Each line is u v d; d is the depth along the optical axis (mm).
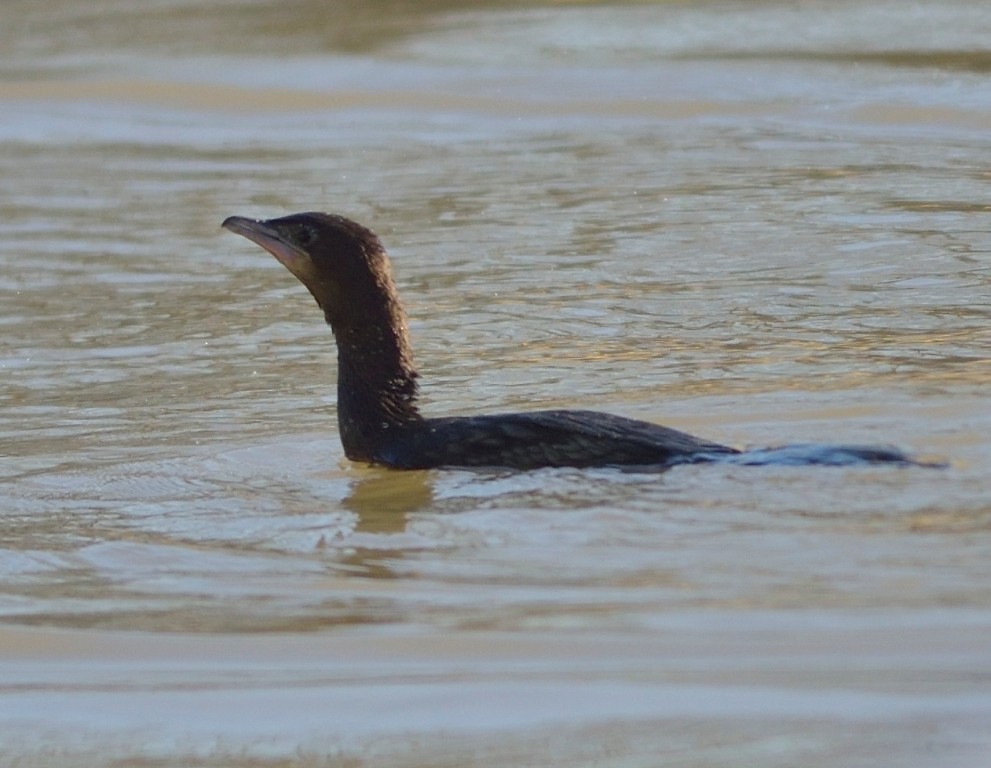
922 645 9172
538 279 18531
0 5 37000
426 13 34281
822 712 8555
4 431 14359
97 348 16859
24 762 8609
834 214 20344
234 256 20266
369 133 26156
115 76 29766
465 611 10062
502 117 26516
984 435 12477
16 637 10156
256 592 10625
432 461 12609
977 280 17500
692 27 31547
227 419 14414
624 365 15305
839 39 29766
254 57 30719
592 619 9789
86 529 11867
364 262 12977
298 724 8891
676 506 11203
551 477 11930
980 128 24188
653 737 8438
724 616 9672
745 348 15609
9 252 20703
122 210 22562
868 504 11023
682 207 21125
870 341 15570
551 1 34781
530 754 8359
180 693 9336
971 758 8000
